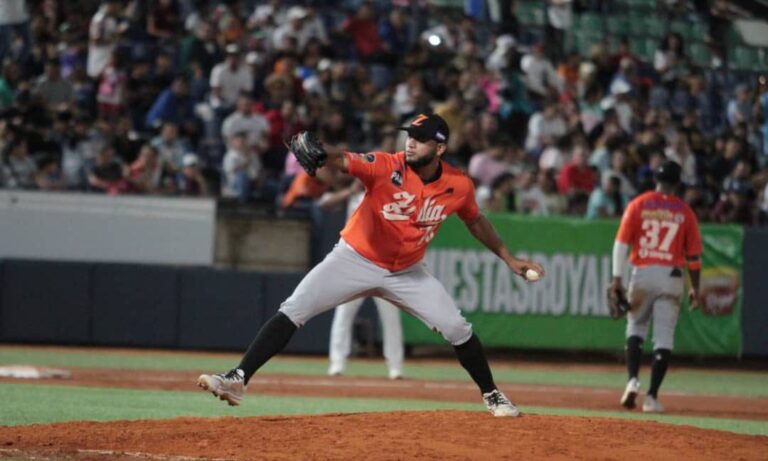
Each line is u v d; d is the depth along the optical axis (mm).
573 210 66688
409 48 79750
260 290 61094
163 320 60500
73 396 36625
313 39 73438
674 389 51531
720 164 74062
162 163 64438
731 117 80250
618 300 38719
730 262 63875
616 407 40062
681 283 38219
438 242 61562
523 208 65750
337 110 68500
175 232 61219
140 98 68812
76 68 68188
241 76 69500
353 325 61750
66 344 60000
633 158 70375
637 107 77688
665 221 37906
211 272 60812
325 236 61625
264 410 34562
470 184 26125
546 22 84812
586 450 22250
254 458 21344
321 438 23062
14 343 59906
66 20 72500
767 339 64062
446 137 25219
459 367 58906
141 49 72000
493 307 62156
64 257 60250
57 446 22672
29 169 62000
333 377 49594
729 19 87750
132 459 21453
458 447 22188
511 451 21938
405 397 40969
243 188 65000
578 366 62938
